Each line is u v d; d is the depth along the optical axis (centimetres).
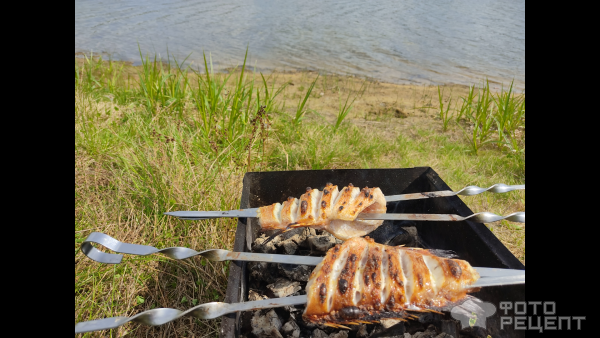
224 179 68
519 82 171
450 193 50
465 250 46
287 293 46
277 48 213
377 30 253
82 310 48
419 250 39
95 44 206
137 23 250
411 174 59
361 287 35
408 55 208
